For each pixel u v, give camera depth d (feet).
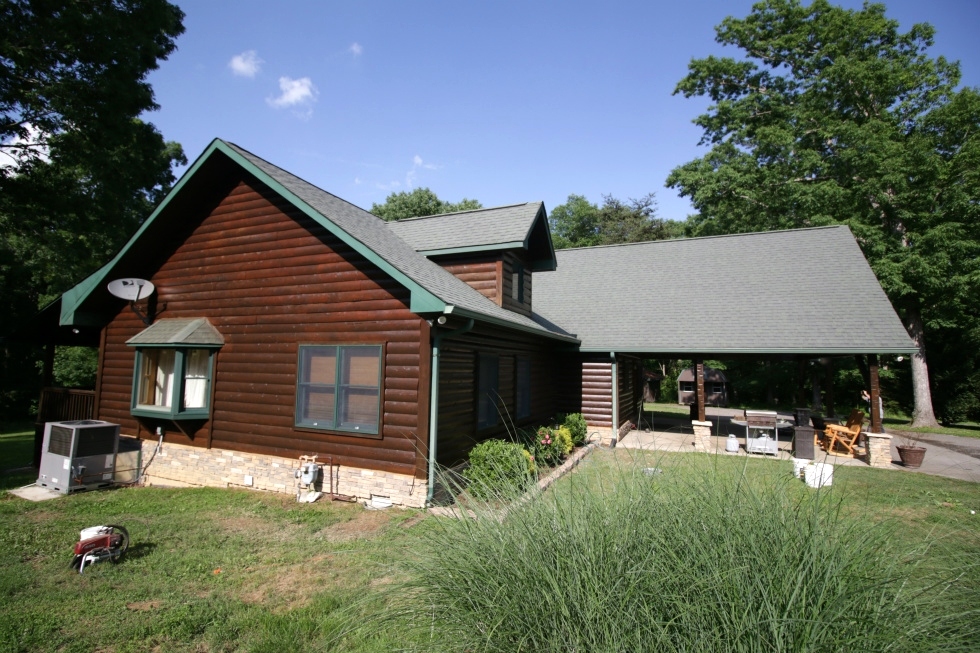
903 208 70.33
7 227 56.65
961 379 77.97
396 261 26.78
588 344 47.57
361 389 25.86
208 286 31.35
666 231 141.59
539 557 9.09
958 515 21.66
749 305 48.49
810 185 77.05
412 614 9.29
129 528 21.81
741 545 8.58
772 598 7.58
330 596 15.06
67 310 33.60
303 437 27.22
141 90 55.77
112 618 13.92
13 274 67.36
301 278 28.22
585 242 150.10
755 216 90.58
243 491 28.04
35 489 29.04
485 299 34.47
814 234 56.90
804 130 84.89
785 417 52.03
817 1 88.02
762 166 88.99
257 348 29.22
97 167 56.03
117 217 63.16
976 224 67.82
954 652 7.18
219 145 29.22
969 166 68.54
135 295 31.17
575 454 36.27
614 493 10.43
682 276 56.59
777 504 9.47
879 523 9.27
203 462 30.09
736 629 7.33
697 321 47.91
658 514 9.65
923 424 70.69
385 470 24.80
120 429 33.40
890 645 7.23
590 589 8.28
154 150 65.51
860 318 42.98
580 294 57.82
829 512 9.09
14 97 50.06
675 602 7.93
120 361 34.22
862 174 73.51
